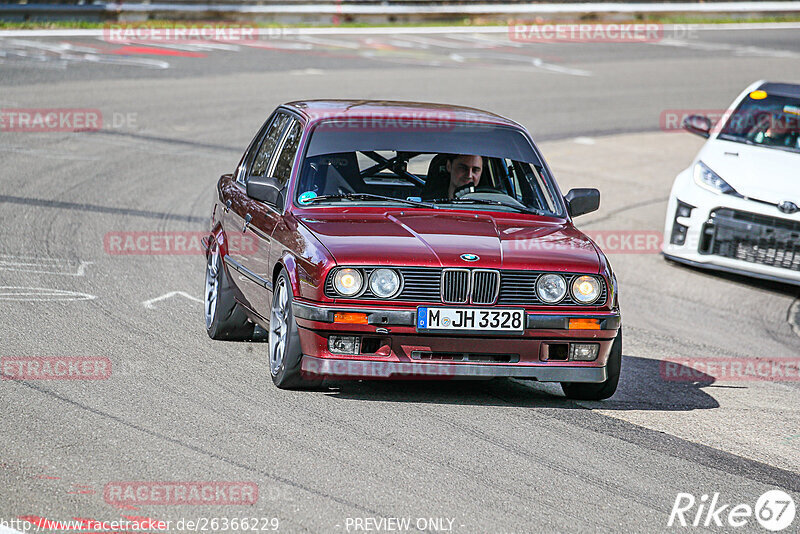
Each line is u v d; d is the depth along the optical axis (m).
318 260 23.06
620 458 21.12
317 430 21.55
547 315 23.30
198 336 29.12
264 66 91.50
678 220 43.44
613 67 107.50
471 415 23.25
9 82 76.25
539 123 75.88
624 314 36.78
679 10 146.88
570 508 18.28
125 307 31.86
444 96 81.88
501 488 19.00
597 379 23.81
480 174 26.89
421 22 132.75
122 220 44.91
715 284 42.25
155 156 59.06
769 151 43.44
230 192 30.28
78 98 73.06
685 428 23.72
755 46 129.25
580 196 27.53
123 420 21.55
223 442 20.56
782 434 23.91
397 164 26.66
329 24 126.25
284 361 23.80
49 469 18.73
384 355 23.05
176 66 88.56
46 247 39.16
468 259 23.17
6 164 54.22
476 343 23.16
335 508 17.67
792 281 40.53
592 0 139.62
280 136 28.83
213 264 29.89
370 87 83.44
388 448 20.72
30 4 105.69
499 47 118.56
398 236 23.95
